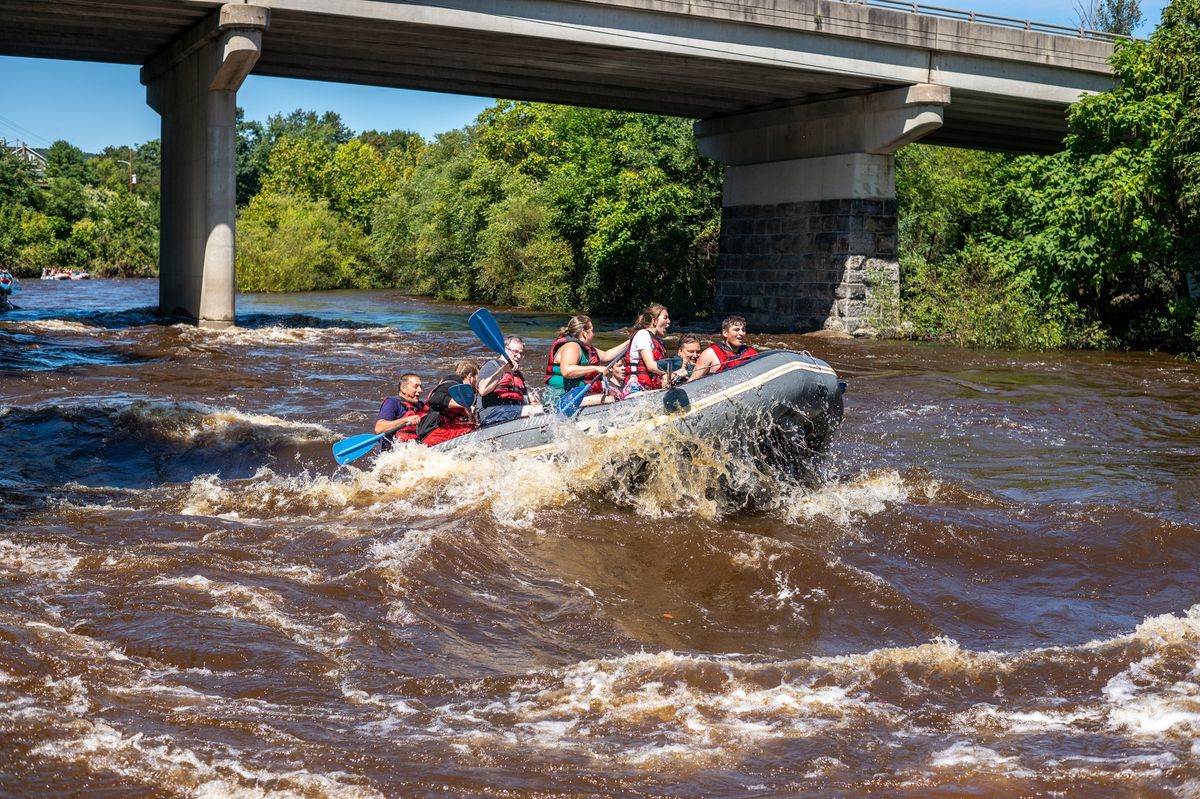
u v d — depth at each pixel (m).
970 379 18.81
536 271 43.94
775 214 31.81
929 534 7.92
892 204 29.58
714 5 24.95
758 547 7.49
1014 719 4.95
